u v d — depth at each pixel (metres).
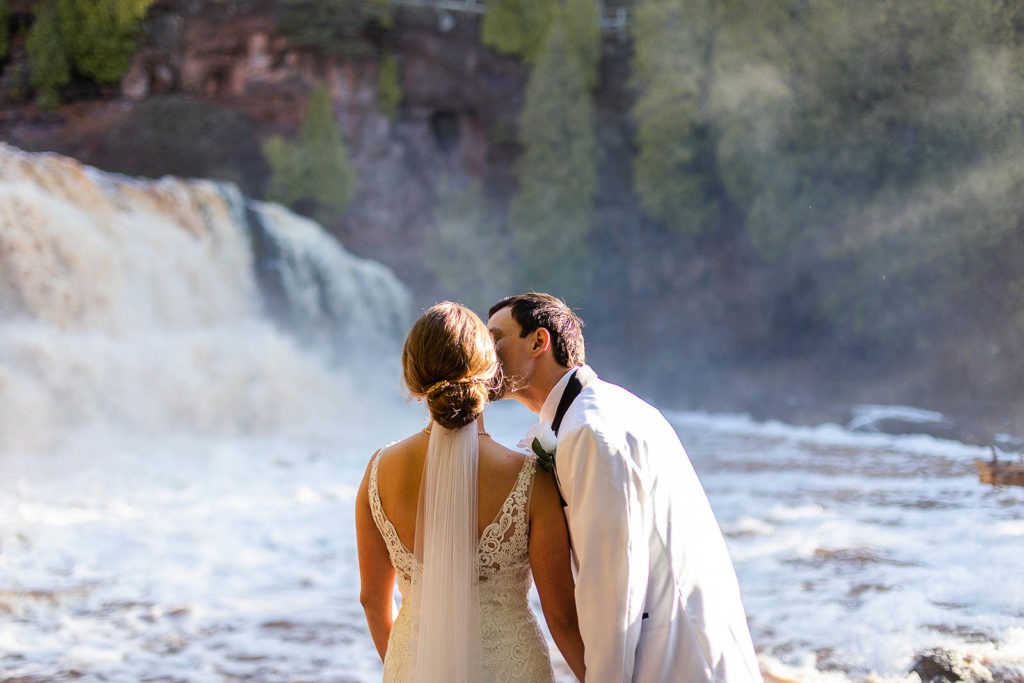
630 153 24.23
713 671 1.56
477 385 1.61
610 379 22.58
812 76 18.38
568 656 1.68
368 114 23.91
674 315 22.47
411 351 1.62
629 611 1.51
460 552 1.58
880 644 3.35
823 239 18.42
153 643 4.03
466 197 24.42
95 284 14.28
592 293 23.33
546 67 23.77
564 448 1.58
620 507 1.52
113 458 11.40
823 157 18.30
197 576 5.50
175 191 17.23
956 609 3.86
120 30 21.59
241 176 22.14
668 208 22.09
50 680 3.47
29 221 13.38
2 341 12.11
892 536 5.72
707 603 1.59
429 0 24.45
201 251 17.08
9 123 21.16
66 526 7.11
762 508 7.35
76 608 4.70
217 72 22.75
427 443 1.67
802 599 4.27
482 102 24.92
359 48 23.42
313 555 6.18
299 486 9.59
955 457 10.99
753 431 15.55
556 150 23.58
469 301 23.91
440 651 1.55
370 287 21.39
